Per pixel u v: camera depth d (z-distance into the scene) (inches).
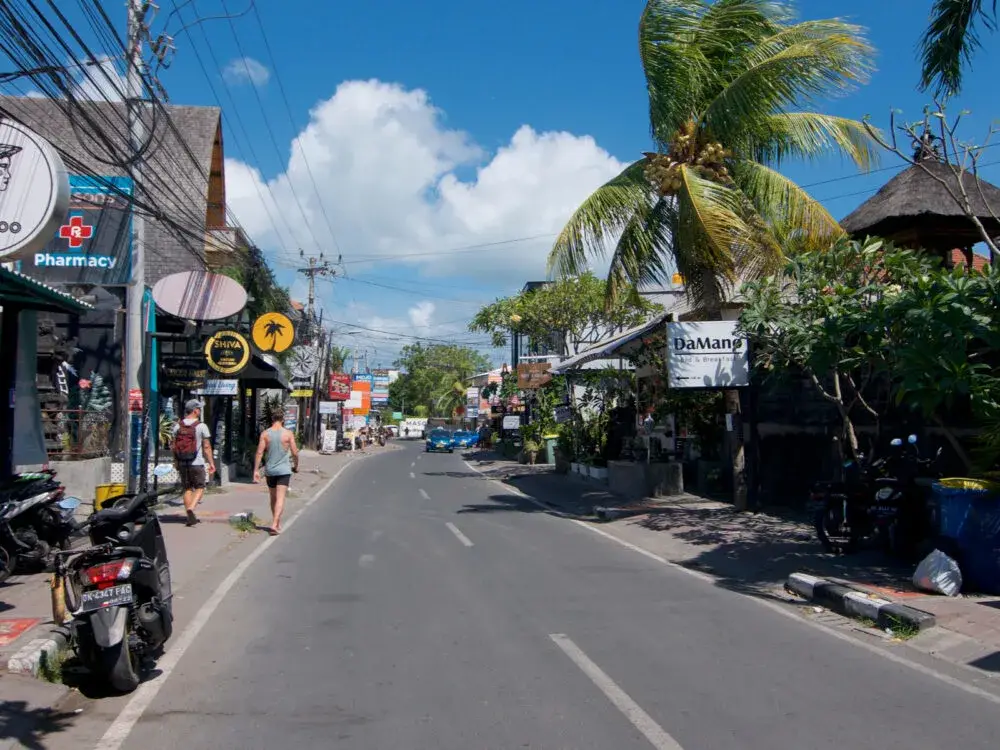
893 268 427.2
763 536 517.0
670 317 729.0
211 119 1091.9
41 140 301.7
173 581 397.1
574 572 428.8
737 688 243.8
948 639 290.0
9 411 453.7
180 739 206.8
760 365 582.6
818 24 555.2
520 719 219.0
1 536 373.1
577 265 636.1
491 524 621.3
